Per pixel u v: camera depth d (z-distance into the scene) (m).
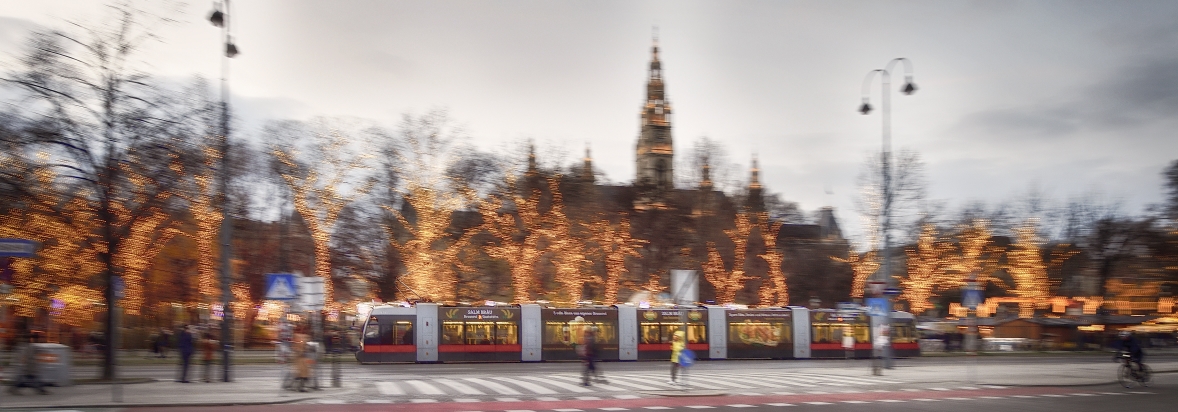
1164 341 87.81
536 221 84.31
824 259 108.19
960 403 28.08
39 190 36.31
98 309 57.09
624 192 96.62
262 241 74.56
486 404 27.58
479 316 55.75
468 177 84.75
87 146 34.19
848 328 62.06
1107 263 92.44
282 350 32.81
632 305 60.12
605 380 37.09
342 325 66.94
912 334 63.84
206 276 62.44
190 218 56.72
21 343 52.62
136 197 36.09
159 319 69.69
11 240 25.75
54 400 26.59
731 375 42.28
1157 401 28.97
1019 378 39.22
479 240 85.06
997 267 96.75
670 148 189.38
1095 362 57.44
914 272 91.69
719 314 59.97
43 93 33.16
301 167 74.94
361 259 78.94
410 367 50.25
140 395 28.34
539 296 87.38
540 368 49.19
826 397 30.27
